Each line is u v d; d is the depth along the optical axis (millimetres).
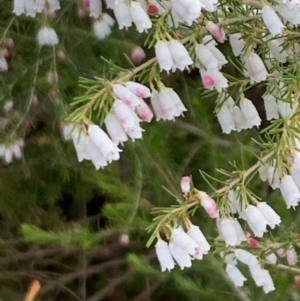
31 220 440
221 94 369
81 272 435
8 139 424
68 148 427
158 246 347
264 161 349
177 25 355
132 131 346
